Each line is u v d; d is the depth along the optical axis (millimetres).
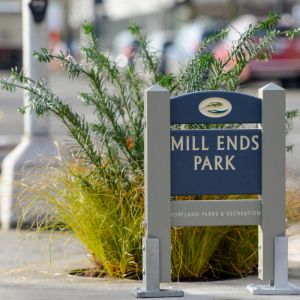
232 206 8109
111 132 9156
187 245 8977
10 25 53562
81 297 8258
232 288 8602
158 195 7996
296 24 35719
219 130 8062
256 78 32156
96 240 9055
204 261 9031
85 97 9398
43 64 12289
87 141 9109
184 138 8023
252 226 9148
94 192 8984
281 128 8086
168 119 7961
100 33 59875
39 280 9094
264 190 8094
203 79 9234
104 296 8266
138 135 9117
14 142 18562
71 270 9586
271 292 8250
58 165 10391
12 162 11875
